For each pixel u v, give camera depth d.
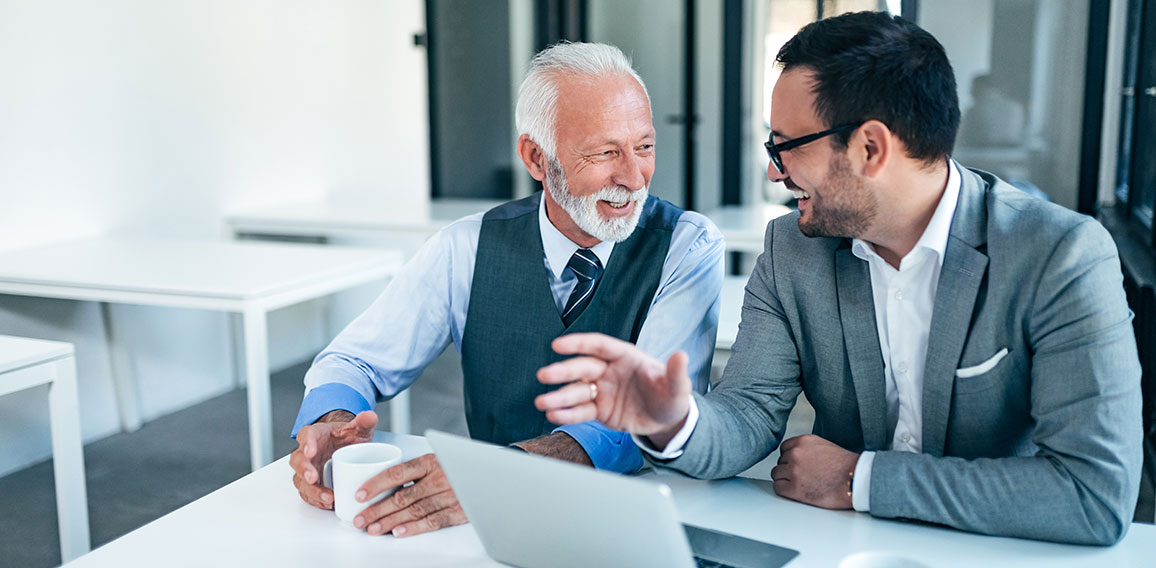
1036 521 1.07
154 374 3.64
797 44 1.16
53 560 2.43
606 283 1.62
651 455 1.18
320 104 4.43
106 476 3.02
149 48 3.57
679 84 4.86
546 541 0.97
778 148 1.16
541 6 4.86
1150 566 1.03
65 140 3.28
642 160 1.53
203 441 3.36
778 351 1.35
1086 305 1.12
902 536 1.10
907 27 1.13
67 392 2.18
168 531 1.14
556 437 1.38
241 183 4.03
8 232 3.12
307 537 1.12
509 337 1.65
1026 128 3.98
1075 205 3.98
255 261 2.92
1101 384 1.09
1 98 3.06
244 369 4.07
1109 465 1.07
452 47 5.06
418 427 3.43
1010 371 1.19
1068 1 3.86
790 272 1.33
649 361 1.05
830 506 1.17
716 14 4.89
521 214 1.67
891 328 1.27
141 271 2.77
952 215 1.19
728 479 1.28
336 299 4.59
